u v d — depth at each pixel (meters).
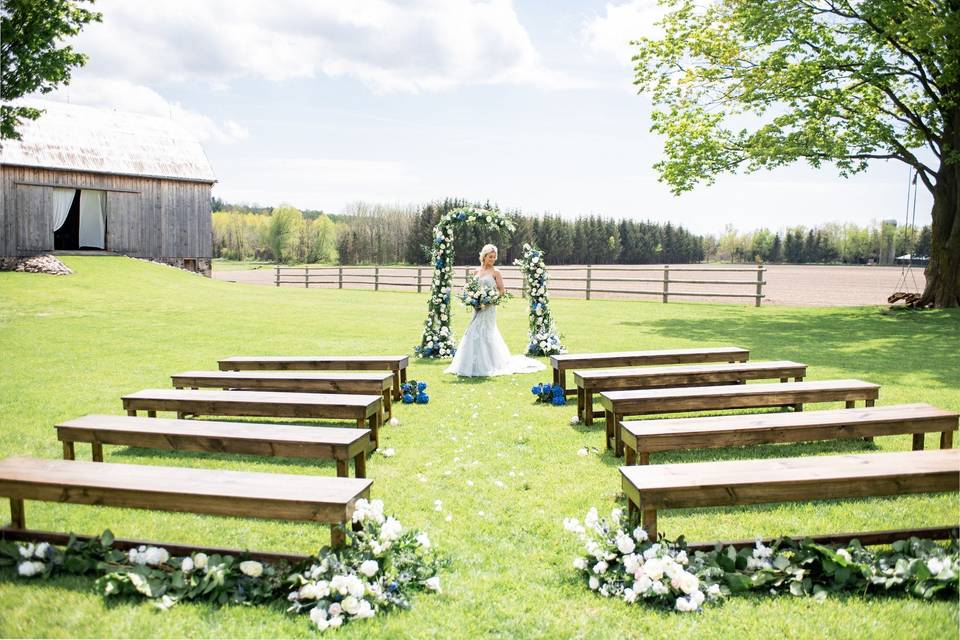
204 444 4.38
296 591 3.14
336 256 85.62
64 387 8.11
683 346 11.67
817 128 16.50
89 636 2.80
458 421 6.73
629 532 3.48
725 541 3.47
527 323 16.12
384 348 11.66
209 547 3.43
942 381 8.27
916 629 2.81
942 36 14.34
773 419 4.73
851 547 3.35
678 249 97.62
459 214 11.21
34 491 3.53
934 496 4.41
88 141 27.97
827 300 24.98
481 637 2.83
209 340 12.30
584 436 6.14
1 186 25.20
